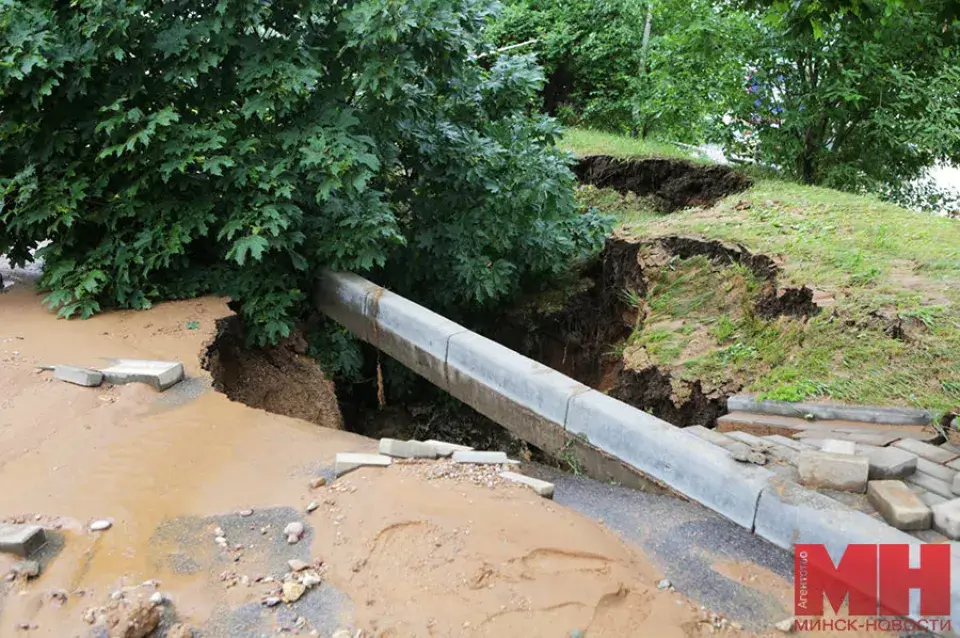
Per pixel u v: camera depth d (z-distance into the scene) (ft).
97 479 13.17
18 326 20.03
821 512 10.75
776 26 19.08
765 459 12.57
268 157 21.88
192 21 21.72
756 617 9.63
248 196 21.57
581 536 11.18
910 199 37.24
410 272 26.04
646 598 9.87
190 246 23.27
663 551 11.20
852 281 18.62
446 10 20.86
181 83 21.50
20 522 11.76
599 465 14.74
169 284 22.27
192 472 13.55
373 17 20.34
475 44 23.81
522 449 26.35
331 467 13.75
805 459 11.87
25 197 20.52
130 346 18.88
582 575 10.19
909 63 31.07
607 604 9.70
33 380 16.76
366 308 21.99
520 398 16.79
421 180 26.48
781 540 11.15
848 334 16.61
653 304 22.44
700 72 34.35
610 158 36.68
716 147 39.40
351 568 10.54
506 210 24.88
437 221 25.76
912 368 15.14
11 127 20.57
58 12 21.22
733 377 17.54
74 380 16.63
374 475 13.07
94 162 21.53
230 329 21.20
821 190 29.30
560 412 15.64
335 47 22.65
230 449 14.44
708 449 12.79
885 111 30.48
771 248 21.45
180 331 19.86
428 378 20.06
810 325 17.31
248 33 22.15
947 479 11.76
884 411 14.10
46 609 9.76
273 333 21.21
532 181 24.17
